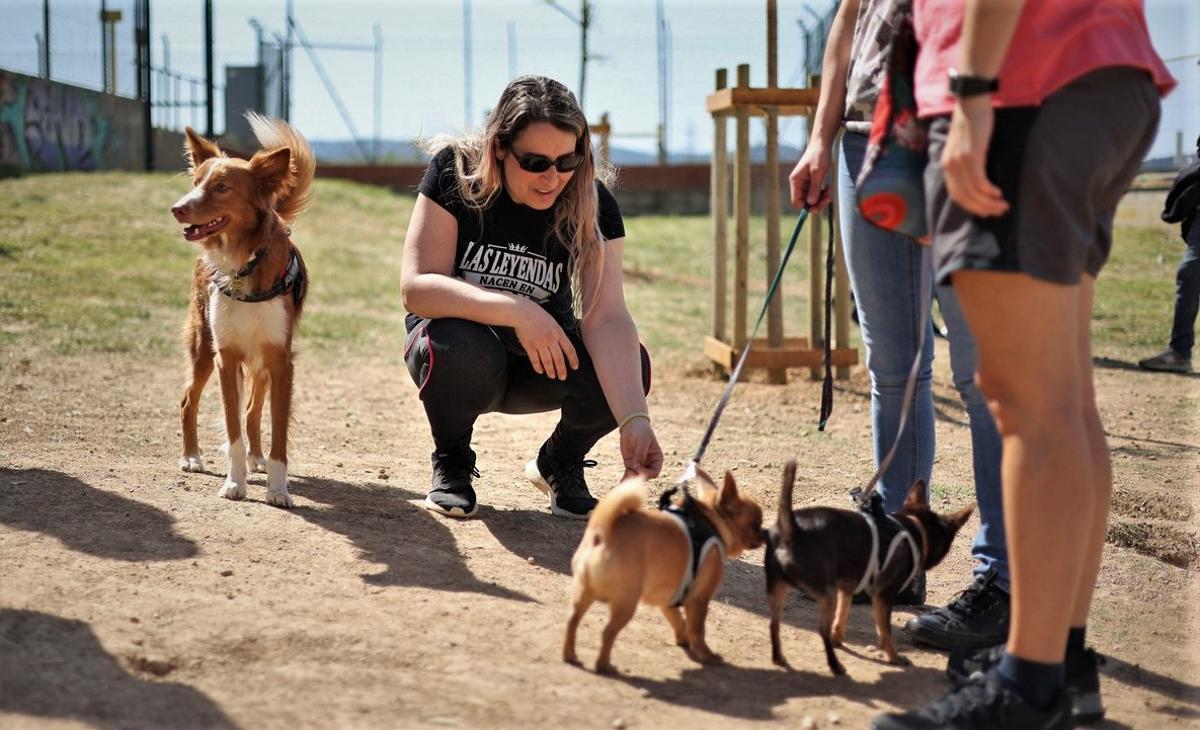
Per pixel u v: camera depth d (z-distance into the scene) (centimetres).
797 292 1568
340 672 301
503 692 296
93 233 1513
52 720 261
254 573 380
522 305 430
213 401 757
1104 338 1111
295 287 512
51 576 361
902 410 393
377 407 796
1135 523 521
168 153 2911
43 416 670
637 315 1341
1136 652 372
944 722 276
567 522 488
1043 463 267
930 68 284
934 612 363
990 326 269
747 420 787
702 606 335
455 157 464
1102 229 287
